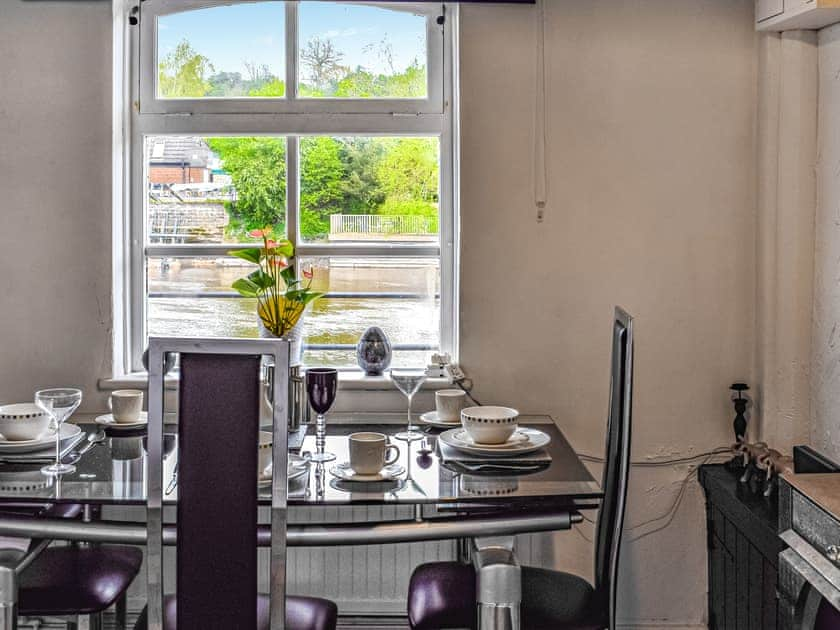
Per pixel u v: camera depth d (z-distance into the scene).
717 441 2.65
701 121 2.60
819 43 2.46
